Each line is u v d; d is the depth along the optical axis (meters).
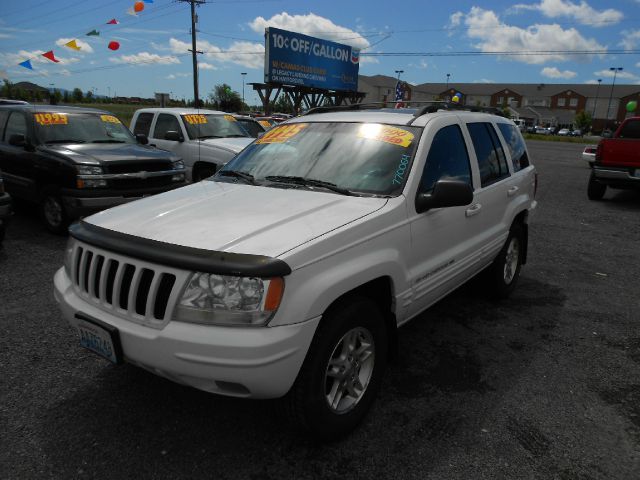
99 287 2.54
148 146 8.00
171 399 3.05
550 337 4.09
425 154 3.25
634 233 7.99
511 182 4.50
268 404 2.62
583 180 14.64
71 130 7.55
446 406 3.06
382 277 2.88
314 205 2.85
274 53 25.36
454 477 2.46
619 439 2.79
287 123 3.98
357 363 2.77
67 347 3.66
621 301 4.95
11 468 2.43
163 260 2.29
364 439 2.73
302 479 2.42
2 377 3.24
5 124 7.72
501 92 113.94
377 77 82.75
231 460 2.54
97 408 2.94
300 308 2.28
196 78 33.34
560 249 6.92
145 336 2.30
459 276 3.74
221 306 2.21
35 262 5.62
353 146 3.40
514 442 2.74
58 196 6.56
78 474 2.41
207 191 3.27
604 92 109.50
